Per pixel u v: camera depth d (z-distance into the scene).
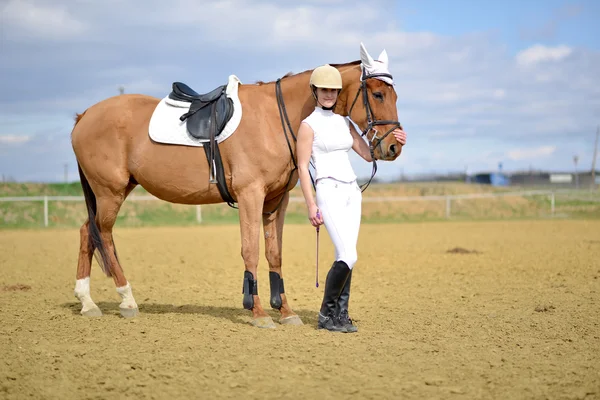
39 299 8.37
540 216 29.95
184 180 6.58
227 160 6.40
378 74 6.08
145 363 5.05
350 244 6.00
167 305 7.96
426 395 4.27
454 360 5.09
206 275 10.91
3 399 4.31
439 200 33.62
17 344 5.74
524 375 4.68
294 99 6.39
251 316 7.06
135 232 20.75
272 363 5.02
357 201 6.08
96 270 11.55
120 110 6.84
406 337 5.95
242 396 4.29
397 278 10.29
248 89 6.56
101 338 5.95
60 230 22.25
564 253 13.51
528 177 50.47
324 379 4.62
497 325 6.49
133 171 6.80
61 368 4.97
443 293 8.73
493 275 10.46
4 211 25.47
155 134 6.58
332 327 6.21
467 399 4.19
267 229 6.68
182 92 6.76
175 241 17.39
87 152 6.89
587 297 8.20
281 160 6.33
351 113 6.21
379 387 4.43
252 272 6.37
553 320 6.72
